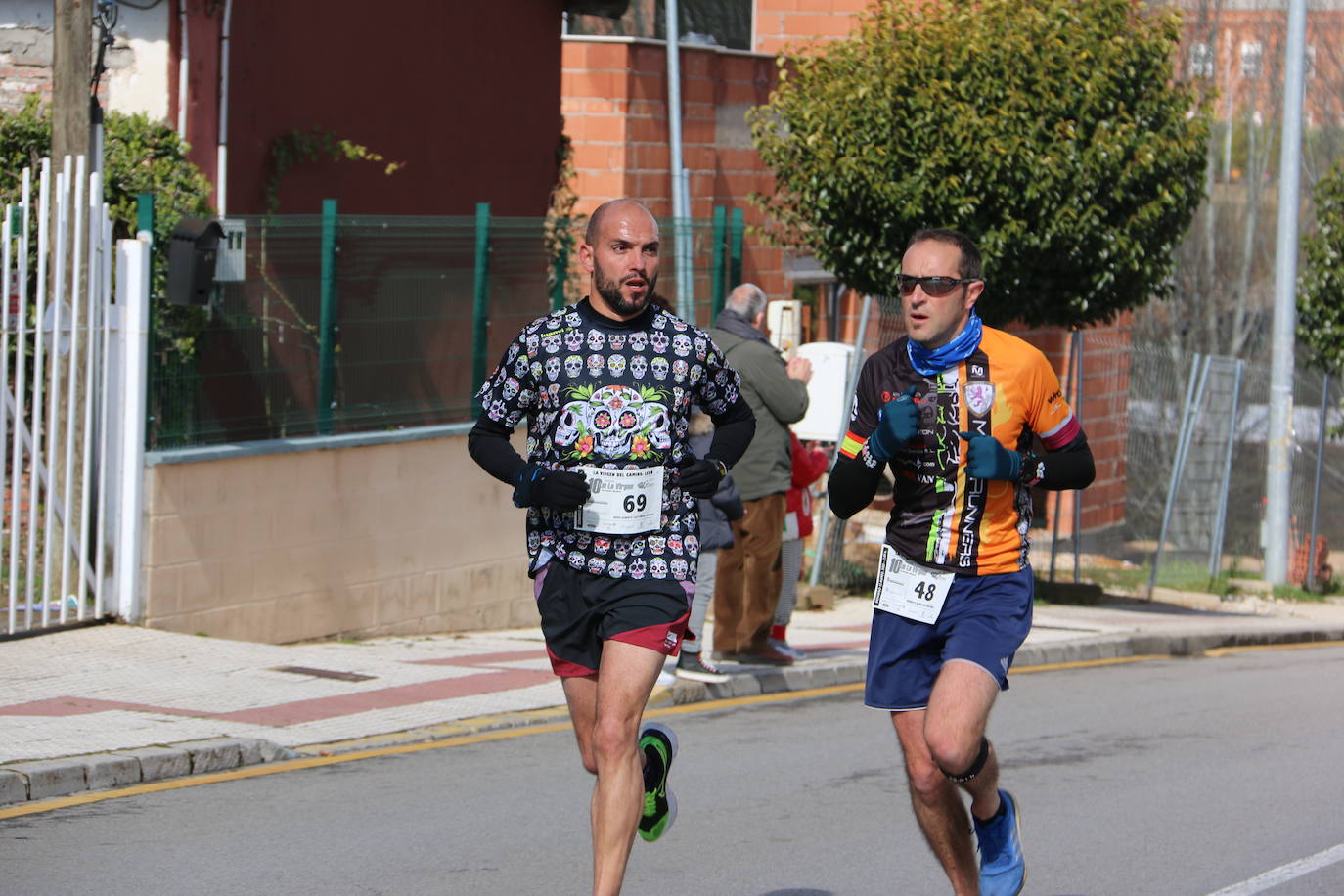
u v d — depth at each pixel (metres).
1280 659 20.19
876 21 21.39
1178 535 29.00
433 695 13.34
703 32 32.88
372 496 16.73
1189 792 11.33
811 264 27.80
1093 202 20.75
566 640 7.24
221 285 15.14
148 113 17.23
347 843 9.21
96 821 9.52
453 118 21.83
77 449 14.43
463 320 18.06
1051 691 16.09
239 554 15.32
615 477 7.08
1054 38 20.34
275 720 12.09
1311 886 9.01
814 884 8.72
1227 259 44.81
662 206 25.84
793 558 15.52
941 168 20.23
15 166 16.83
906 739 7.25
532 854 9.10
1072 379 25.19
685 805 10.49
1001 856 7.23
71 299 14.09
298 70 18.97
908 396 7.01
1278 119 44.81
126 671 13.19
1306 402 35.66
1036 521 30.02
